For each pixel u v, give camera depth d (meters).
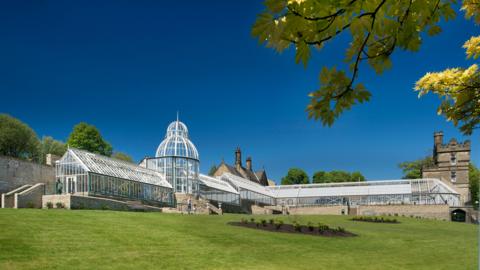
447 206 66.75
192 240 22.31
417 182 76.38
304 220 42.44
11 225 19.97
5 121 63.22
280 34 3.09
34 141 67.50
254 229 28.52
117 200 46.44
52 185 49.19
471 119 6.59
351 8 3.16
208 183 67.38
